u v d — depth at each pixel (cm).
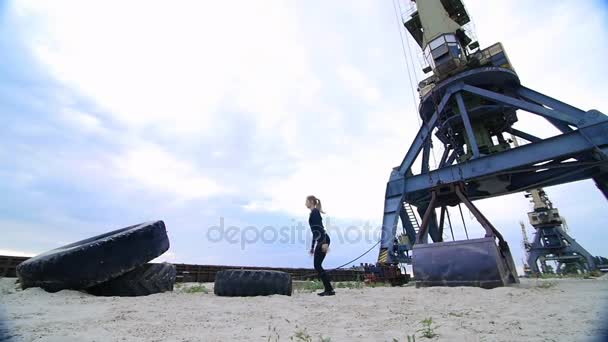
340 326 279
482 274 607
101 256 537
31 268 522
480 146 1842
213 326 286
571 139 1292
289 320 313
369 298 487
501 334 228
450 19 2012
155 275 602
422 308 369
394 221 1628
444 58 1880
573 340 204
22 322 295
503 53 1766
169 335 251
